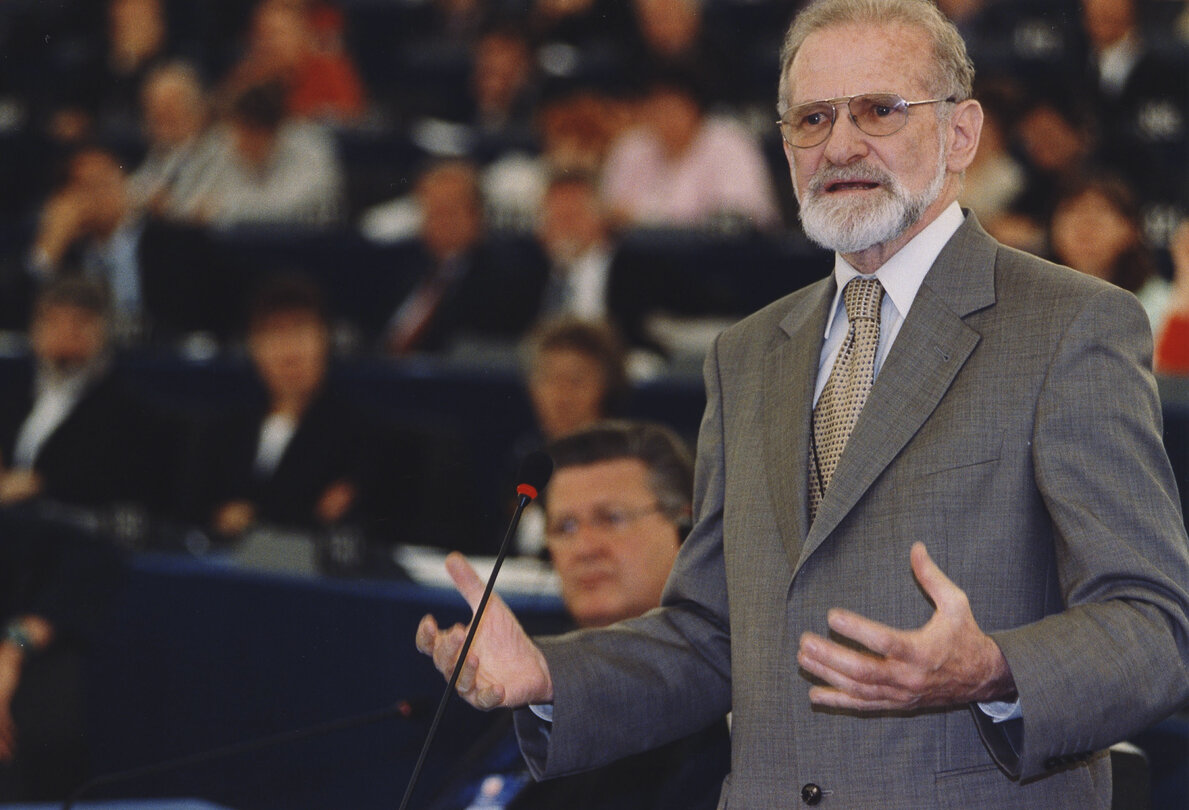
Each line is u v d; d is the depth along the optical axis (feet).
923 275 18.43
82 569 39.19
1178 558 16.16
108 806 26.78
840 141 18.31
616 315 57.06
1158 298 47.47
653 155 64.69
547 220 58.80
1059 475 16.44
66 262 66.59
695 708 19.35
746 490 18.81
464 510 45.42
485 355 55.21
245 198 69.56
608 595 26.66
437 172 60.85
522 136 72.43
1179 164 61.57
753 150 64.95
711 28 76.84
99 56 85.51
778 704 17.74
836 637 17.20
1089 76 65.72
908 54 18.52
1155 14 74.23
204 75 86.89
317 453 46.88
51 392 53.47
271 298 47.75
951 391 17.38
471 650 18.22
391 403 52.54
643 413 49.60
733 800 18.03
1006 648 15.38
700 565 19.67
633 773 25.72
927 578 15.15
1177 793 28.63
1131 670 15.44
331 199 69.05
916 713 17.07
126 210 69.41
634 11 75.36
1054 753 15.33
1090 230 46.52
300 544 38.73
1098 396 16.57
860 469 17.40
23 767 38.45
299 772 35.04
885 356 18.40
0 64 86.02
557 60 79.20
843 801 17.17
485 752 26.99
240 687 36.45
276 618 35.88
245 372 55.26
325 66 79.30
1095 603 15.92
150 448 52.24
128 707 38.52
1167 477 16.71
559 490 26.99
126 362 56.34
